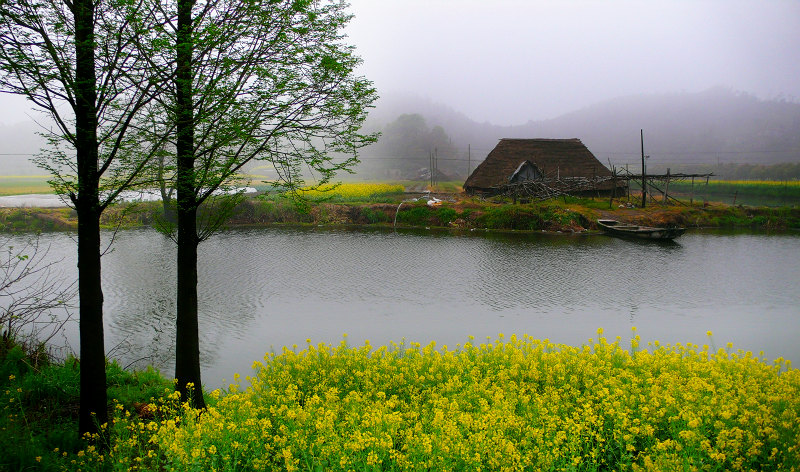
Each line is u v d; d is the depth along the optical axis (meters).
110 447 6.45
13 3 6.05
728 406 6.99
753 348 15.21
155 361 13.49
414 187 74.25
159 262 26.08
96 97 6.83
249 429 6.51
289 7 7.55
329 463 6.14
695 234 40.62
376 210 45.94
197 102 7.22
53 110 6.48
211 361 13.62
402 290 21.41
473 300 19.97
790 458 6.05
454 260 28.34
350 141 8.70
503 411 7.24
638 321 17.61
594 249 32.47
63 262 25.84
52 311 17.45
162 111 7.40
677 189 74.88
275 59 7.68
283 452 5.95
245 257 28.59
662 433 7.32
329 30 8.02
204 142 7.82
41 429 7.34
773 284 23.17
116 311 17.78
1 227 35.94
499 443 6.26
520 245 33.94
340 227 42.88
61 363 11.18
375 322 17.12
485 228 42.81
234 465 6.01
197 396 8.65
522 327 16.77
